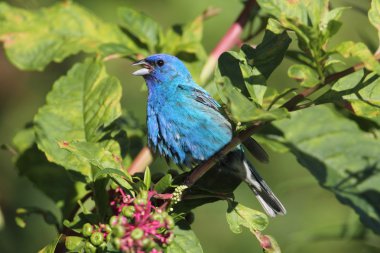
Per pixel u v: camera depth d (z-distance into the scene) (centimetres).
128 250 633
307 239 1138
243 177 1012
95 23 1072
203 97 1049
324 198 1664
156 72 1074
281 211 1017
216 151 1029
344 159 1023
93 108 918
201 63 1033
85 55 1727
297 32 701
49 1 1408
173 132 1056
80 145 792
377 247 1116
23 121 1714
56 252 820
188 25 1052
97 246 714
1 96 1730
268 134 1046
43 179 970
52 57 1032
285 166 1723
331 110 1064
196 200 801
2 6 1064
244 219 791
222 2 1628
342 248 1514
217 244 1694
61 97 930
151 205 695
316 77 703
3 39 1041
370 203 985
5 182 1584
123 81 1714
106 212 810
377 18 720
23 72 1734
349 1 1088
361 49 676
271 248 781
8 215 1521
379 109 708
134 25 1055
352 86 721
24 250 1495
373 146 1038
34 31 1055
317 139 1043
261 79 729
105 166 781
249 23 1054
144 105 1703
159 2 1658
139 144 1075
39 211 917
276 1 723
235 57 744
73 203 949
